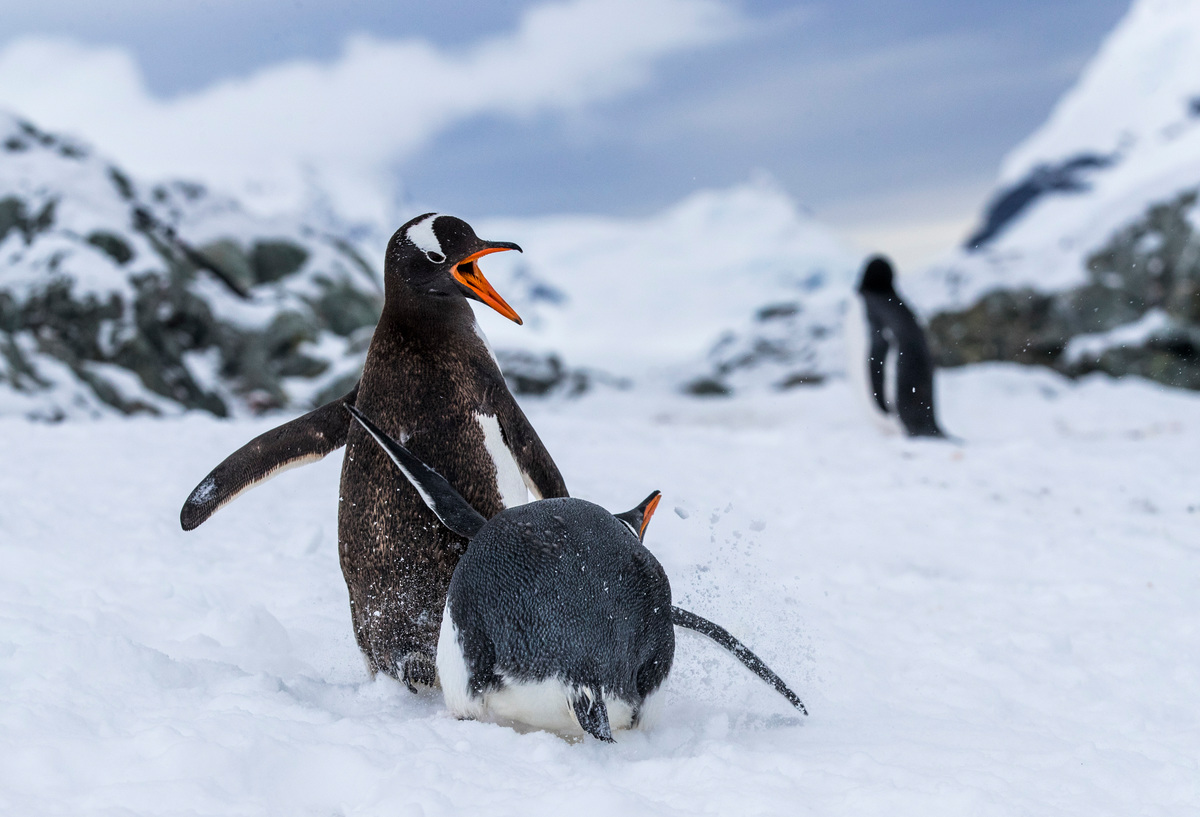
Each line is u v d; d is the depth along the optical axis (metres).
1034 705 3.55
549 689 2.74
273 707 2.82
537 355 21.27
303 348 17.59
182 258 17.61
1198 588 5.06
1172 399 15.32
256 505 6.14
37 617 3.68
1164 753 3.02
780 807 2.36
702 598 4.59
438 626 3.21
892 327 11.87
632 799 2.32
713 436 10.62
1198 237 20.03
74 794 2.29
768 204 155.62
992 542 6.07
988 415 14.35
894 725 3.21
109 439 8.02
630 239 149.75
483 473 3.21
